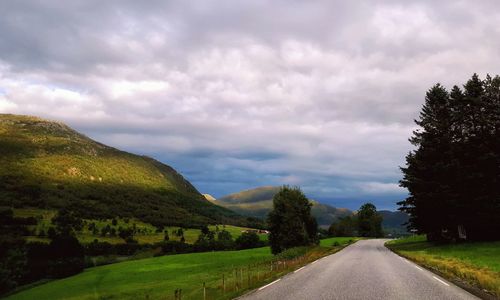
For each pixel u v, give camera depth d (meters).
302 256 44.91
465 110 61.06
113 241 182.62
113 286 51.44
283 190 65.06
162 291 31.41
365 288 17.88
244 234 131.75
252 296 16.42
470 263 29.97
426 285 18.88
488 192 56.50
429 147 59.81
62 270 96.56
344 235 170.12
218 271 46.56
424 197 57.38
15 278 89.19
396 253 51.00
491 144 58.44
